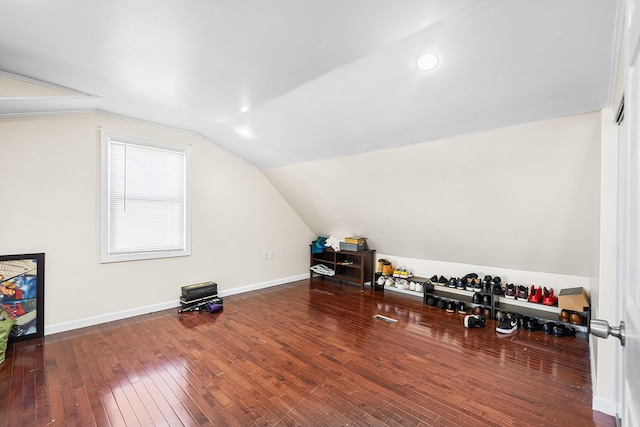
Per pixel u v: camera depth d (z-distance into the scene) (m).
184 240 3.80
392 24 1.56
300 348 2.66
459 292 3.98
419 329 3.11
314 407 1.87
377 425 1.72
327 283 5.08
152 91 2.50
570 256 3.02
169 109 2.93
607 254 1.81
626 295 0.80
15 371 2.25
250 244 4.52
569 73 1.69
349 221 4.56
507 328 3.00
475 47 1.66
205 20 1.58
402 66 1.90
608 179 1.81
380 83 2.11
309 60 1.95
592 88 1.73
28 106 2.52
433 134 2.54
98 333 2.92
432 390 2.05
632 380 0.67
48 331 2.85
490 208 2.97
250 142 3.71
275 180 4.58
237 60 1.97
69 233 2.96
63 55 1.94
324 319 3.38
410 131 2.59
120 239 3.31
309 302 4.01
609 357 1.80
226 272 4.24
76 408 1.85
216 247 4.11
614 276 1.76
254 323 3.24
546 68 1.70
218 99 2.63
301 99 2.52
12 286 2.67
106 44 1.81
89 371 2.26
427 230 3.77
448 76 1.91
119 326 3.10
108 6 1.47
